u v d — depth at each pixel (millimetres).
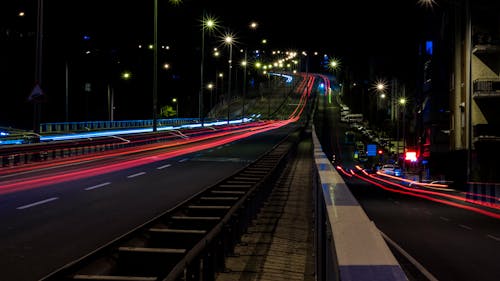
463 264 12609
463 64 52062
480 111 49594
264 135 68125
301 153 42281
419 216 23656
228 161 31500
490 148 48188
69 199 15781
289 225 13133
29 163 28797
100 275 6457
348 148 107188
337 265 2232
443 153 66250
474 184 34562
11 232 10688
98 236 10250
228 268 8883
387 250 2430
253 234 11844
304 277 8586
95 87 124625
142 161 31344
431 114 69750
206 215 11594
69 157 33156
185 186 19266
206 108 183375
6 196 16406
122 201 15344
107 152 38250
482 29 49312
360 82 171875
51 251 8977
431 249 14875
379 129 122625
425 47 79562
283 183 21391
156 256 7012
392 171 78875
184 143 51219
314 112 133750
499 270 11875
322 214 4875
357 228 2932
